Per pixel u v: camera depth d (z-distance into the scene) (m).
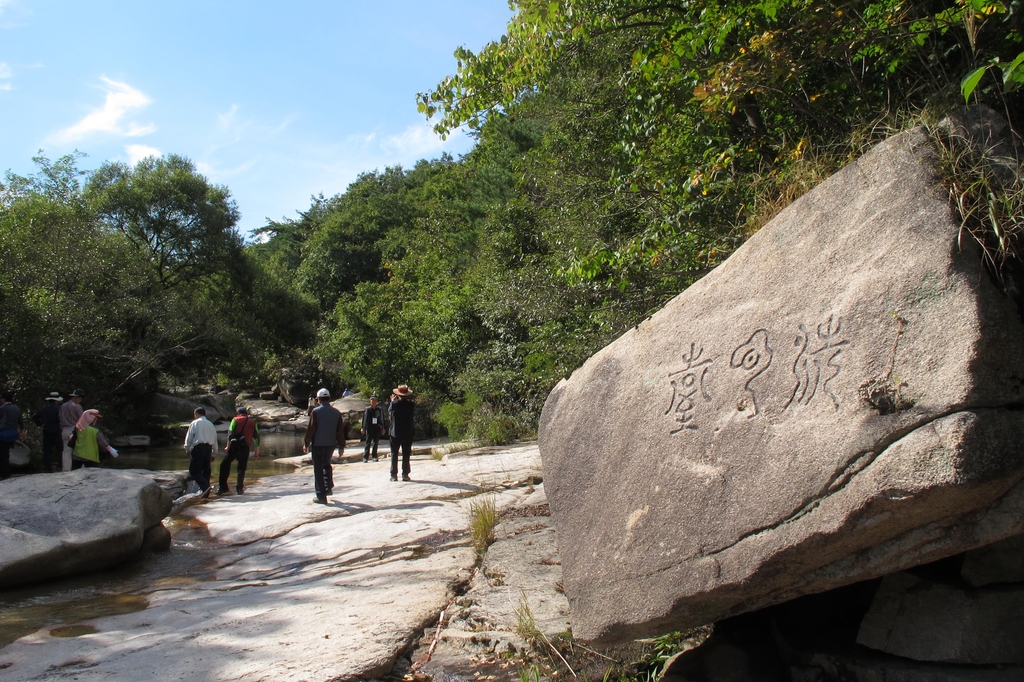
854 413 2.66
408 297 29.39
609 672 3.86
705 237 6.75
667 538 3.24
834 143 4.31
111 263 25.06
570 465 4.05
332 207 69.25
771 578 2.83
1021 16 3.78
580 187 12.02
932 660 2.85
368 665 4.13
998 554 2.81
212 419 35.19
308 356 42.53
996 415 2.35
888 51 5.00
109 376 24.88
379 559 7.09
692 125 7.71
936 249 2.63
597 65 10.95
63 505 7.97
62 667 4.45
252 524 9.55
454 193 38.50
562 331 12.48
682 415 3.42
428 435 24.09
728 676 3.38
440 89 8.26
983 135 2.83
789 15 5.40
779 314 3.17
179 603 6.09
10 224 22.72
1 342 18.64
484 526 7.29
